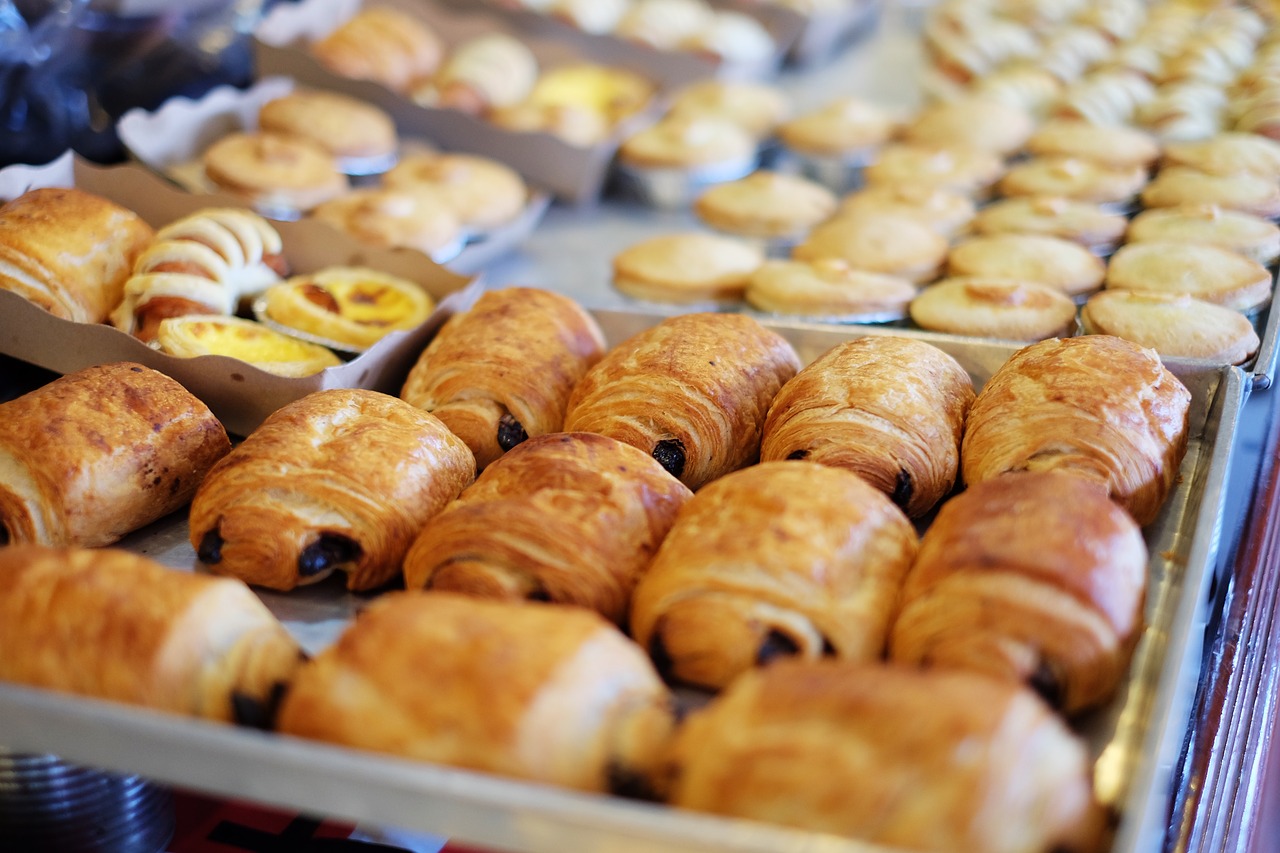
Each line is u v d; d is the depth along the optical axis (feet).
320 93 3.85
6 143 3.31
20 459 2.41
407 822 1.91
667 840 1.83
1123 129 3.70
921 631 2.08
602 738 1.98
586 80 4.42
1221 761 2.21
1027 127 3.92
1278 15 4.87
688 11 4.93
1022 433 2.38
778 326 2.84
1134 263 2.99
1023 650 2.03
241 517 2.35
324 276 3.02
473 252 3.32
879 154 3.81
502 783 1.88
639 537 2.27
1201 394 2.59
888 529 2.21
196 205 3.12
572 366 2.69
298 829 2.31
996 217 3.31
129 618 2.07
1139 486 2.32
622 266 3.19
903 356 2.56
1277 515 2.63
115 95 3.61
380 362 2.73
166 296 2.82
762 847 1.81
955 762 1.84
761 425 2.59
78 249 2.83
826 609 2.11
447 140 3.82
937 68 4.69
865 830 1.85
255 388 2.65
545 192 3.73
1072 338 2.52
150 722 1.96
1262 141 3.51
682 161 3.67
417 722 1.96
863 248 3.16
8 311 2.73
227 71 4.00
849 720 1.88
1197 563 2.19
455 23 4.68
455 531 2.23
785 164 3.99
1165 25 4.81
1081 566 2.06
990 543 2.09
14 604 2.09
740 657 2.12
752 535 2.15
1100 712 2.13
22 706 2.00
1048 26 5.09
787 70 5.10
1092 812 1.90
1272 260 3.09
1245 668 2.35
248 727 2.09
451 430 2.59
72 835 2.25
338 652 2.02
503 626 2.01
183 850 2.31
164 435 2.50
